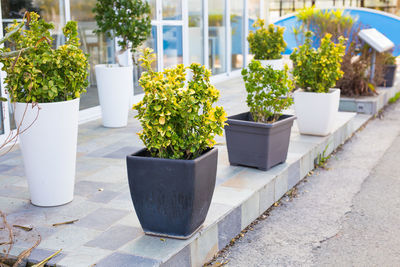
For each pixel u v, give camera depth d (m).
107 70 6.27
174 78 3.02
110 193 3.89
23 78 3.39
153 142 2.94
